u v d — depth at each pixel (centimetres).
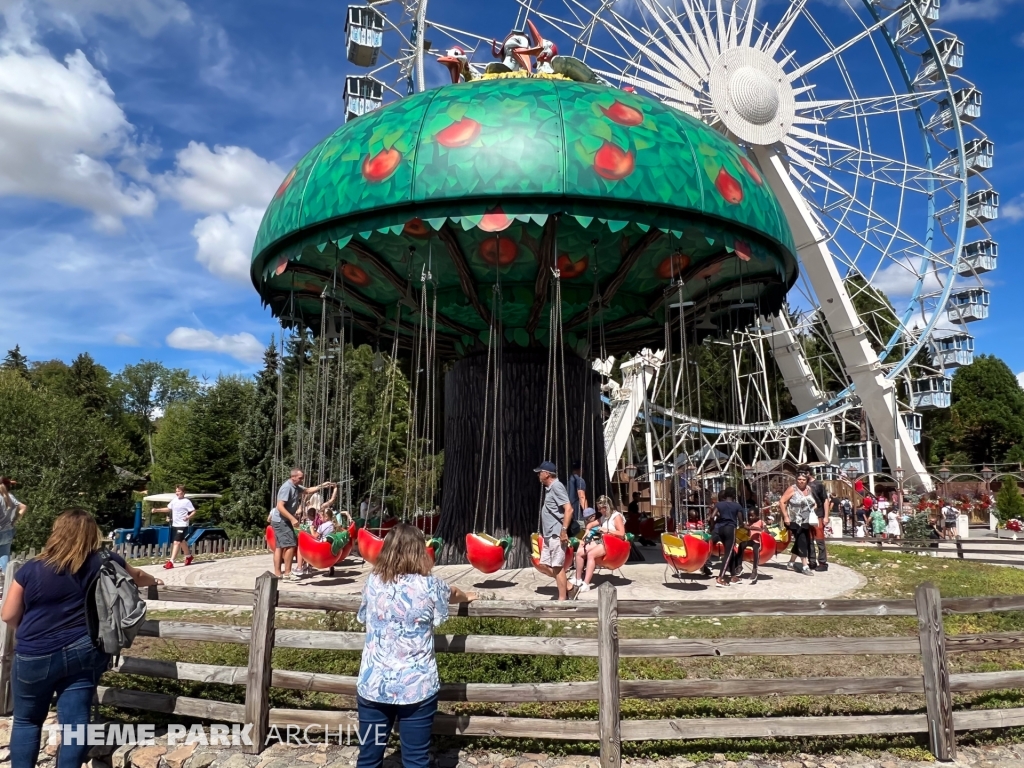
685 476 1752
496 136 1068
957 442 6875
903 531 2703
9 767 522
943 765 555
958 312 4312
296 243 1216
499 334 1466
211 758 566
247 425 3369
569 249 1244
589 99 1138
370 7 2797
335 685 581
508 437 1489
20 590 498
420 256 1284
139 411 9012
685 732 542
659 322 1677
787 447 4716
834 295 3728
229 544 2133
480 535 1149
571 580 1141
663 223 1100
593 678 704
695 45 3588
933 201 4122
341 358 1563
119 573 520
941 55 4038
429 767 507
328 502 1424
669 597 1094
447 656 691
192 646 830
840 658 805
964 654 838
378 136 1135
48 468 3034
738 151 1266
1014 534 3678
